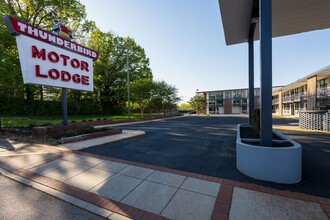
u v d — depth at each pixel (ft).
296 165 10.61
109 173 12.39
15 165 13.87
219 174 11.99
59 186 10.60
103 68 83.20
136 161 14.93
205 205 8.44
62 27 26.11
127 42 90.79
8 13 41.81
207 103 163.02
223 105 157.69
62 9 51.62
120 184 10.75
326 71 48.96
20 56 20.56
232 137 27.30
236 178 11.26
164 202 8.79
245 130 21.72
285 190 9.64
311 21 22.43
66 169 13.14
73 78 26.73
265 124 12.05
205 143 22.57
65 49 25.59
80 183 10.96
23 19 44.91
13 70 41.32
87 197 9.37
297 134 30.42
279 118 75.56
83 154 16.87
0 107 53.98
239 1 17.69
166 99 88.33
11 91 56.13
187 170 12.83
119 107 101.65
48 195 9.71
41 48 22.33
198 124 53.16
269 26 11.82
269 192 9.42
